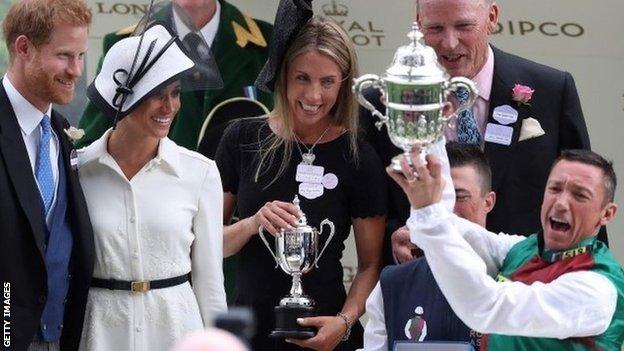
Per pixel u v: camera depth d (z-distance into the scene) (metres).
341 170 22.91
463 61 22.86
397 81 16.73
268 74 23.00
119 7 28.77
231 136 23.52
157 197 20.86
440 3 22.66
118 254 20.59
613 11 29.64
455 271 16.77
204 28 27.78
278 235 22.28
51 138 20.39
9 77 20.16
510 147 23.19
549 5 29.67
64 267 20.12
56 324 20.09
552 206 18.41
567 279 17.72
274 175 22.95
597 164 18.45
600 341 17.73
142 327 20.55
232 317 11.72
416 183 16.58
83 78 28.59
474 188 20.50
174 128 27.48
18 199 19.67
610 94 29.75
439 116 16.89
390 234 23.34
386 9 29.44
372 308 19.81
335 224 22.83
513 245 19.30
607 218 18.66
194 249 21.23
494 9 23.48
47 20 19.77
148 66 20.61
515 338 18.31
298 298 22.23
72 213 20.33
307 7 22.61
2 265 19.61
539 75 23.66
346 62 22.66
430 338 19.19
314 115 22.61
